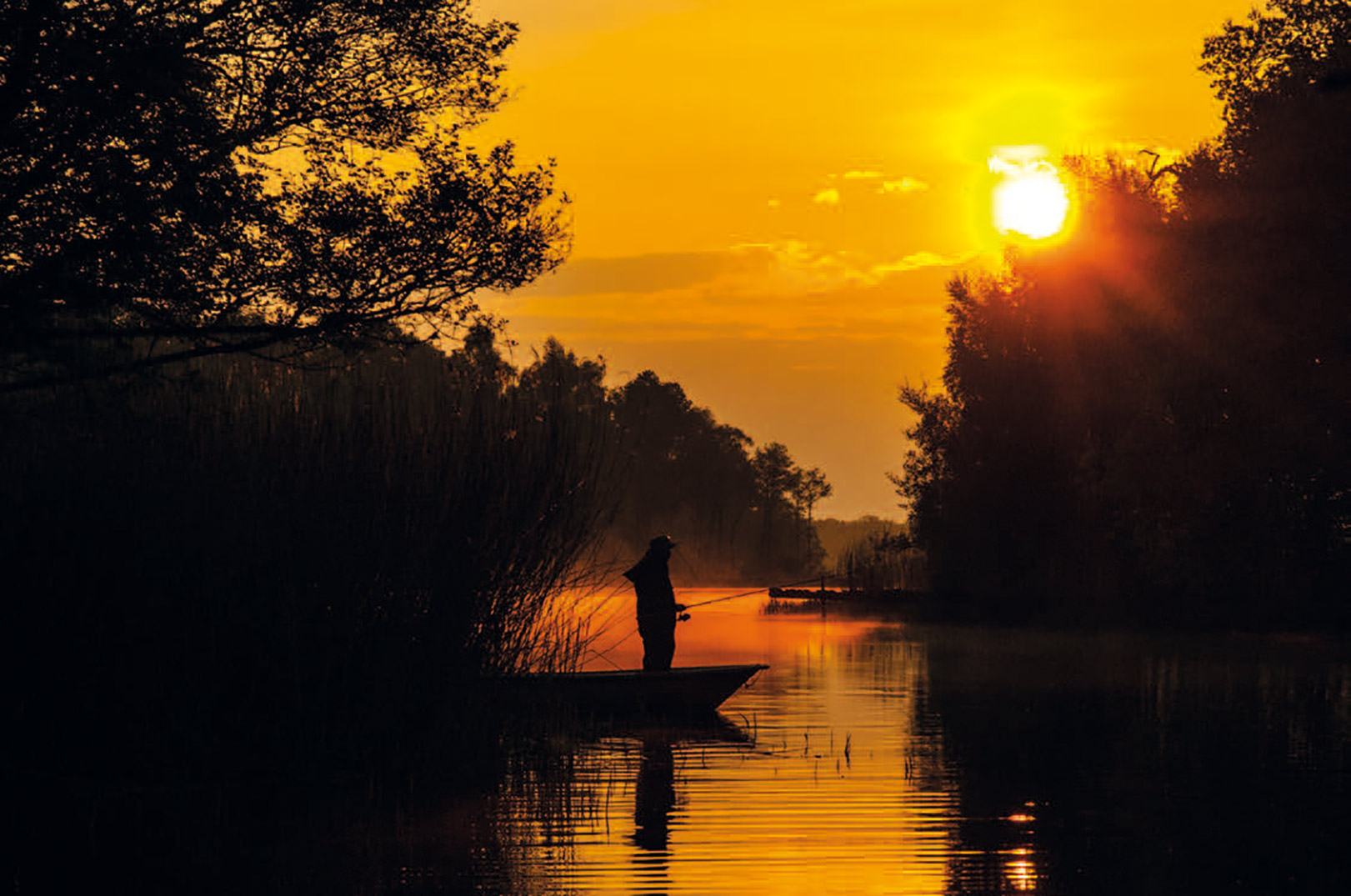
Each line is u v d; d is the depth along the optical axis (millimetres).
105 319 26750
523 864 19500
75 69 23812
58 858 19969
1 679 24031
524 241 28797
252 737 25188
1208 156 67000
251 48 27469
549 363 29250
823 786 25203
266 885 18625
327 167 28625
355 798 23812
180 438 24891
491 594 27328
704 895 17828
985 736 31359
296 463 25438
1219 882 18391
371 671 25828
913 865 19266
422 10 28219
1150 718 34562
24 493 24078
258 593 24922
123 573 24219
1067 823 21953
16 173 25094
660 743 30562
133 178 25031
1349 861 19438
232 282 27406
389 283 28500
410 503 26062
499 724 27469
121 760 24453
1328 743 30062
